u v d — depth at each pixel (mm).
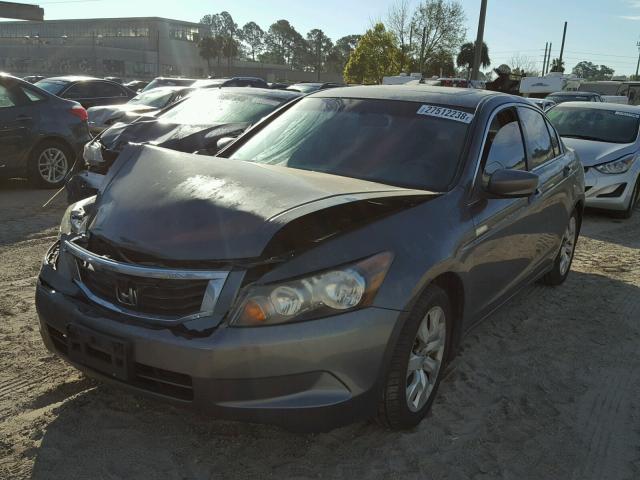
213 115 7289
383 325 2541
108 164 6043
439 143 3535
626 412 3338
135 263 2557
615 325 4605
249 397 2400
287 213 2561
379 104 3938
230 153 3939
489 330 4371
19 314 4156
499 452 2877
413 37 51812
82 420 2896
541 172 4355
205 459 2670
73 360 2725
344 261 2516
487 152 3596
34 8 22828
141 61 95250
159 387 2514
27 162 8539
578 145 8898
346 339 2455
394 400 2738
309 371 2426
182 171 2990
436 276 2822
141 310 2535
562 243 5125
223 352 2352
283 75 118875
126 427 2861
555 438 3031
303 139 3809
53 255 3064
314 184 2920
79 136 9078
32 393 3135
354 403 2529
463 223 3123
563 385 3596
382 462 2721
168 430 2859
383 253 2613
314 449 2783
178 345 2381
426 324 2906
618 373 3807
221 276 2436
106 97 14969
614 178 8492
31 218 7027
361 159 3541
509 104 4129
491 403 3324
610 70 118375
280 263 2471
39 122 8562
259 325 2387
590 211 9492
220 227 2549
